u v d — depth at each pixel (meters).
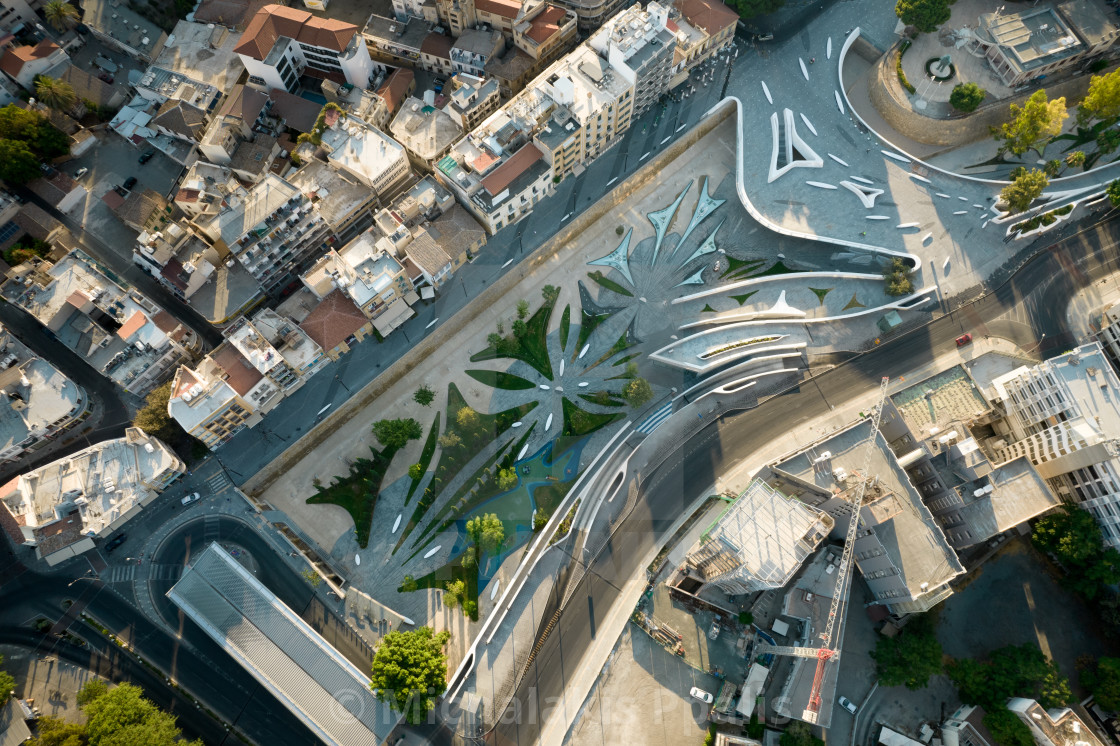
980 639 124.12
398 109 147.62
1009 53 141.88
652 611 125.75
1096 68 146.38
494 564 130.38
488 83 142.62
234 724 121.19
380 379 135.12
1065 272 141.38
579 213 143.50
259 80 144.38
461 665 122.06
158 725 113.06
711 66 151.88
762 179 145.50
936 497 124.81
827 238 141.00
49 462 129.38
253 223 125.62
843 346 140.25
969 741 114.62
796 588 122.62
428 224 136.75
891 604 119.88
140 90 143.12
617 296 143.88
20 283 130.00
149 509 129.12
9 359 126.69
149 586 126.00
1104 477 116.06
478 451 135.62
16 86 141.12
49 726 113.88
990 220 142.75
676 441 136.62
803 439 135.88
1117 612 119.56
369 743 114.00
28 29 145.00
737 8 150.38
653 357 140.00
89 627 123.75
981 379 136.62
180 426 128.38
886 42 153.00
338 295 132.00
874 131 147.50
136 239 138.62
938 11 141.25
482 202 134.88
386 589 128.88
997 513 118.69
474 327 141.25
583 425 136.50
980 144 148.50
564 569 128.88
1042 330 139.25
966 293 140.88
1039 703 113.94
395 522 132.00
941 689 121.69
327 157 139.12
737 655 123.31
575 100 135.62
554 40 145.38
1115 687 113.69
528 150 135.50
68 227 138.12
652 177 149.75
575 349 141.12
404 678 114.06
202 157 141.50
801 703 115.19
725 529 106.69
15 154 131.50
